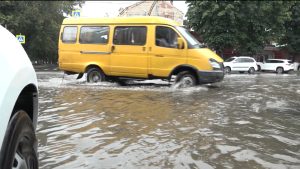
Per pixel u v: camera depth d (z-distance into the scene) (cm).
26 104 370
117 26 1490
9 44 333
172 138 616
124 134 640
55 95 1095
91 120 745
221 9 3978
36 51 4525
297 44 5278
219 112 839
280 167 486
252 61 3969
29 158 333
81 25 1547
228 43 4019
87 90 1242
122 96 1086
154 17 1446
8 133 295
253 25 4088
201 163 499
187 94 1159
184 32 1429
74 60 1553
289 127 702
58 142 591
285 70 4291
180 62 1405
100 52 1509
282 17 4228
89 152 543
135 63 1460
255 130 675
